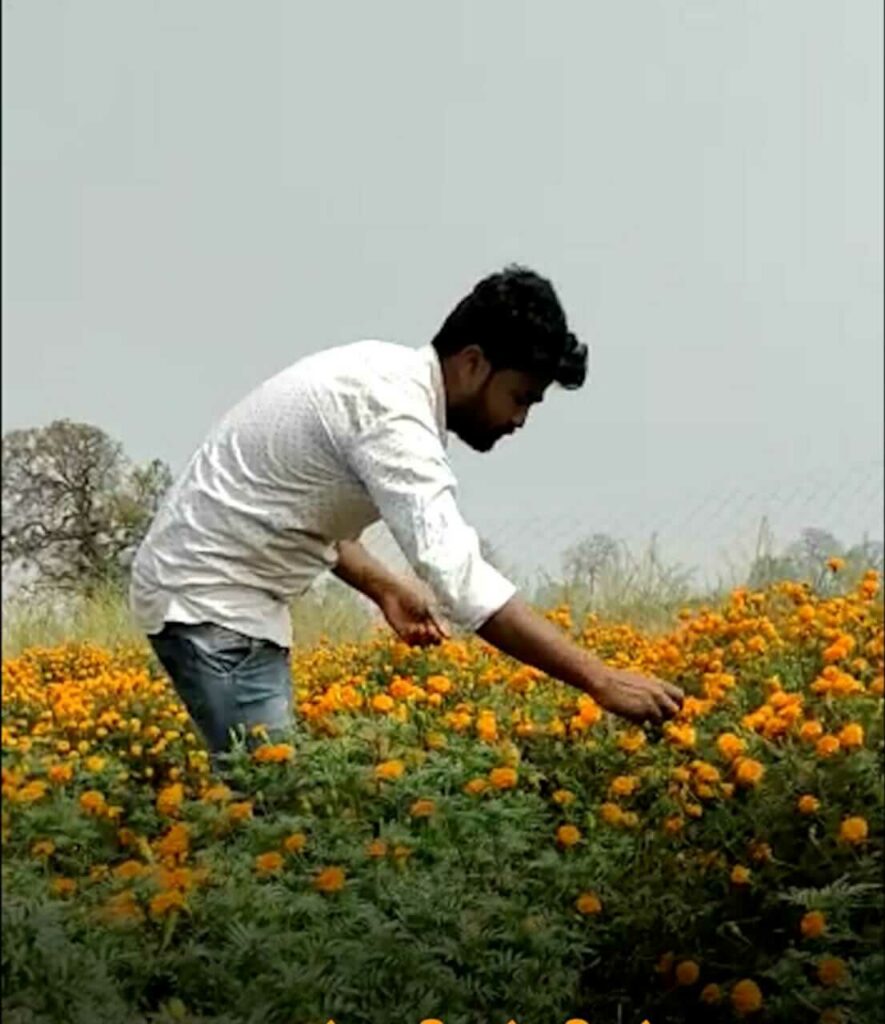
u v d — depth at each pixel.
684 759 2.69
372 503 2.43
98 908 2.05
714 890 2.44
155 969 1.97
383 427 2.32
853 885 2.32
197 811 2.27
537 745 2.76
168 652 2.47
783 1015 2.20
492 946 2.14
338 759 2.39
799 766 2.47
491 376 2.39
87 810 2.32
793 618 3.28
